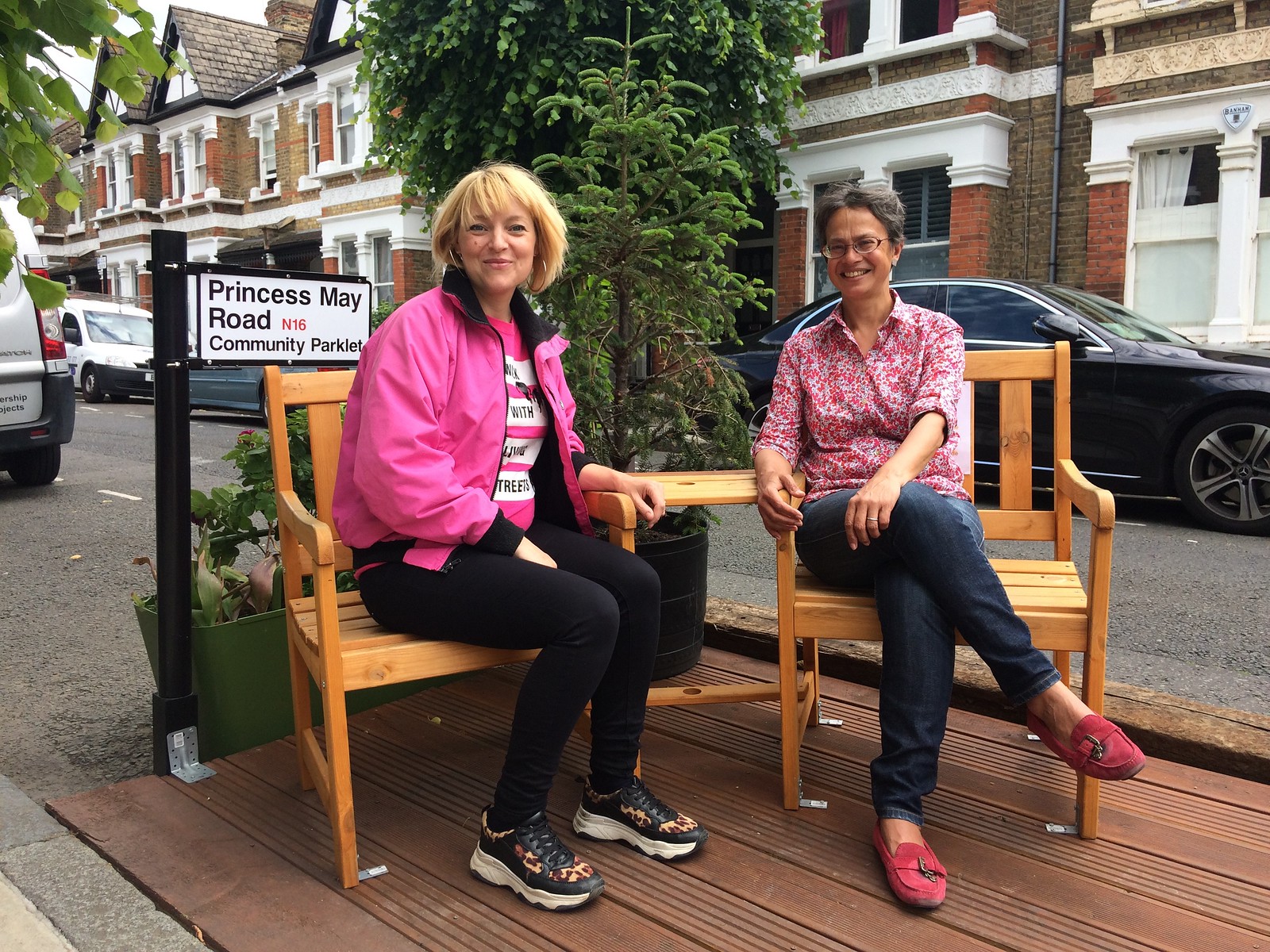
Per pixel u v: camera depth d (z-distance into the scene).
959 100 10.02
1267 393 5.27
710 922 1.82
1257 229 8.73
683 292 3.07
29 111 2.03
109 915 1.86
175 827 2.16
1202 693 3.10
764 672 3.12
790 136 11.27
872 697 2.93
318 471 2.40
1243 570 4.68
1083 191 9.73
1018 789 2.33
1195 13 8.76
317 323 2.62
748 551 5.35
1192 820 2.17
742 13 6.60
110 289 26.94
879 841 1.99
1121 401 5.75
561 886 1.85
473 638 1.98
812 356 2.50
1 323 7.02
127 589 4.72
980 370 2.62
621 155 2.94
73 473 8.58
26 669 3.57
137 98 2.18
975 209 10.02
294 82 19.41
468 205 2.07
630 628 2.06
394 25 6.46
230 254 21.20
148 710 3.17
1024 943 1.74
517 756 1.92
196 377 12.77
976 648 2.04
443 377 1.99
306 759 2.31
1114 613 4.00
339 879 1.95
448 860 2.04
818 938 1.77
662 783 2.39
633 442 3.16
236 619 2.63
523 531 2.09
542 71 5.93
